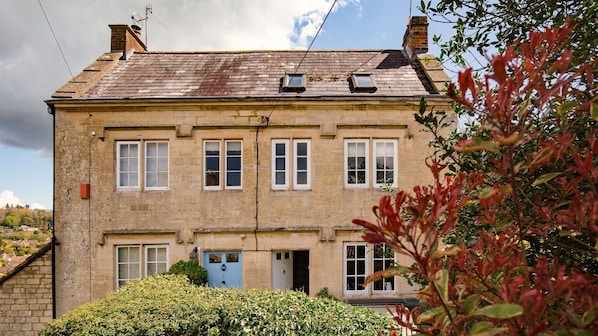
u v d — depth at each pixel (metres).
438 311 1.45
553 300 1.37
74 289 10.05
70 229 10.16
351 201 10.34
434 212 1.36
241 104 10.38
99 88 10.90
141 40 13.88
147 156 10.61
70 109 10.32
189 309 6.36
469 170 2.65
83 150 10.33
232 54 12.95
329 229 10.26
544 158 1.48
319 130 10.42
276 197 10.35
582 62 2.20
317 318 6.19
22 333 9.92
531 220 1.90
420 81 11.18
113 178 10.34
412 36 12.49
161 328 5.86
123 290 7.66
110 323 5.85
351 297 10.14
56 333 5.80
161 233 10.23
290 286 11.16
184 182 10.38
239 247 10.28
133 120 10.43
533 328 1.24
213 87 11.01
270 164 10.45
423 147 10.33
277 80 11.35
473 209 2.50
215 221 10.31
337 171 10.38
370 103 10.29
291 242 10.29
